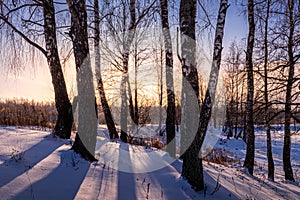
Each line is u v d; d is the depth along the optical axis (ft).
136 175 14.19
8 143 16.60
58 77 21.68
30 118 30.71
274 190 19.58
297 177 31.81
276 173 32.63
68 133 21.67
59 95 21.50
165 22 24.02
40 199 9.36
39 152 15.19
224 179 17.16
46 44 22.02
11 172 11.30
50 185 10.76
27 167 12.30
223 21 14.76
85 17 15.75
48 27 21.86
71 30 18.86
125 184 12.47
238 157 44.93
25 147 15.98
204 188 13.69
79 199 9.90
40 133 22.38
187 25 14.61
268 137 27.43
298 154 53.88
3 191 9.37
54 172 12.29
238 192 14.83
